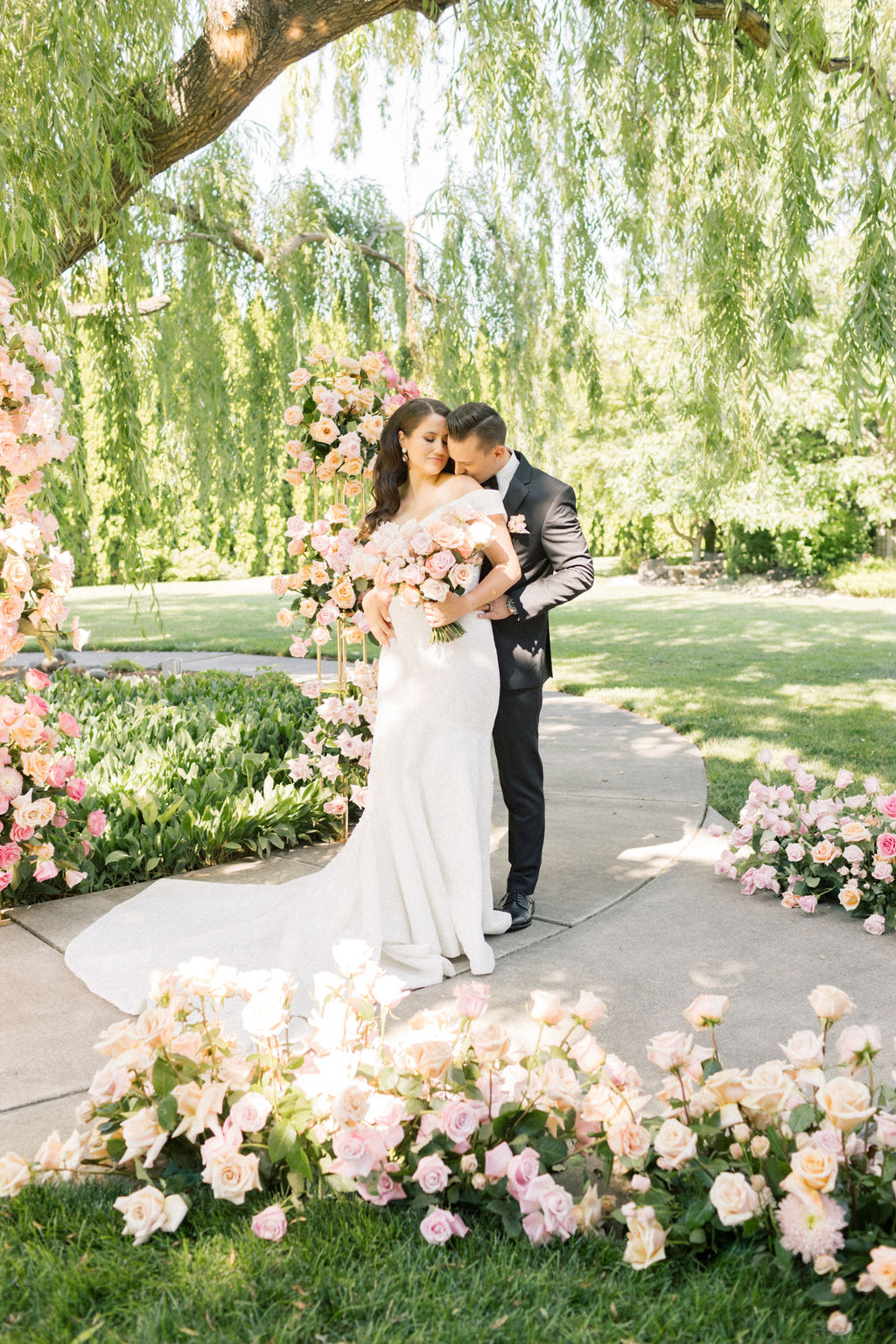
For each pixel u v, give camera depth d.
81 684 7.61
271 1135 1.92
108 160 4.45
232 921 3.55
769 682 9.55
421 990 3.04
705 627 14.59
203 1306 1.66
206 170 8.55
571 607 18.36
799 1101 1.90
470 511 3.20
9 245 4.07
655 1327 1.61
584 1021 2.03
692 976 3.09
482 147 6.51
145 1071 2.01
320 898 3.48
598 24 6.14
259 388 9.91
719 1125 1.91
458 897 3.24
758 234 5.58
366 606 3.45
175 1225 1.83
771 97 4.93
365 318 9.90
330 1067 1.97
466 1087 2.00
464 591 3.49
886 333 4.70
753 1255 1.77
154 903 3.75
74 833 4.05
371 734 4.57
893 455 20.16
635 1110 1.96
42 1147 2.01
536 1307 1.66
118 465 6.10
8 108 4.27
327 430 4.22
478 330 8.85
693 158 6.03
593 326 7.98
